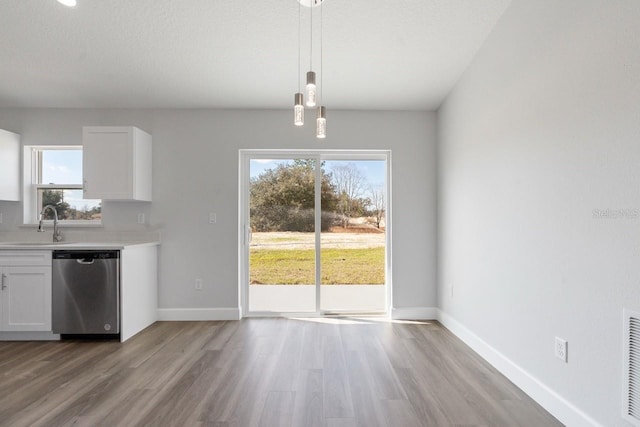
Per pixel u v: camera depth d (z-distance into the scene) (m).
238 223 3.87
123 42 2.74
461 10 2.42
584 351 1.73
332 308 4.00
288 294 3.98
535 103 2.12
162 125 3.84
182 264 3.83
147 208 3.82
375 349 2.92
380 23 2.54
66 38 2.68
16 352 2.86
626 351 1.49
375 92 3.53
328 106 3.82
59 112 3.80
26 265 3.11
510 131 2.39
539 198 2.08
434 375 2.42
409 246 3.89
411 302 3.88
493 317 2.62
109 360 2.68
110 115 3.83
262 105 3.80
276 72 3.17
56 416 1.90
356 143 3.90
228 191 3.87
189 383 2.29
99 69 3.10
